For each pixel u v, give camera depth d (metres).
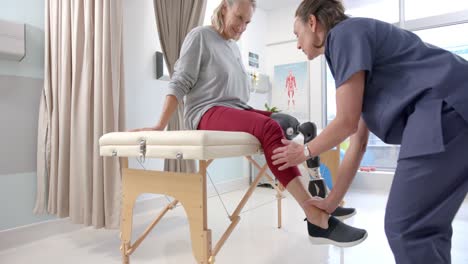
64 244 1.88
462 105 0.71
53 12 1.94
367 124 0.90
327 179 2.66
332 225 1.12
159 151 1.10
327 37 0.88
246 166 3.90
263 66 4.38
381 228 2.12
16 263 1.61
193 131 1.02
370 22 0.84
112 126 1.86
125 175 1.28
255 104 4.21
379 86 0.83
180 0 2.52
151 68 2.75
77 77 1.89
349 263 1.57
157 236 2.01
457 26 3.41
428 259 0.72
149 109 2.73
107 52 1.85
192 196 1.07
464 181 0.74
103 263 1.61
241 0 1.36
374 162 3.90
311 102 4.12
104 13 1.84
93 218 1.83
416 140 0.73
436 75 0.75
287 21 4.25
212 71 1.36
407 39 0.84
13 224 1.89
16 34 1.80
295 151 0.99
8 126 1.88
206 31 1.40
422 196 0.73
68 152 1.92
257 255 1.68
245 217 2.46
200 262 1.05
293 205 2.87
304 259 1.62
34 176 1.99
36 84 1.99
